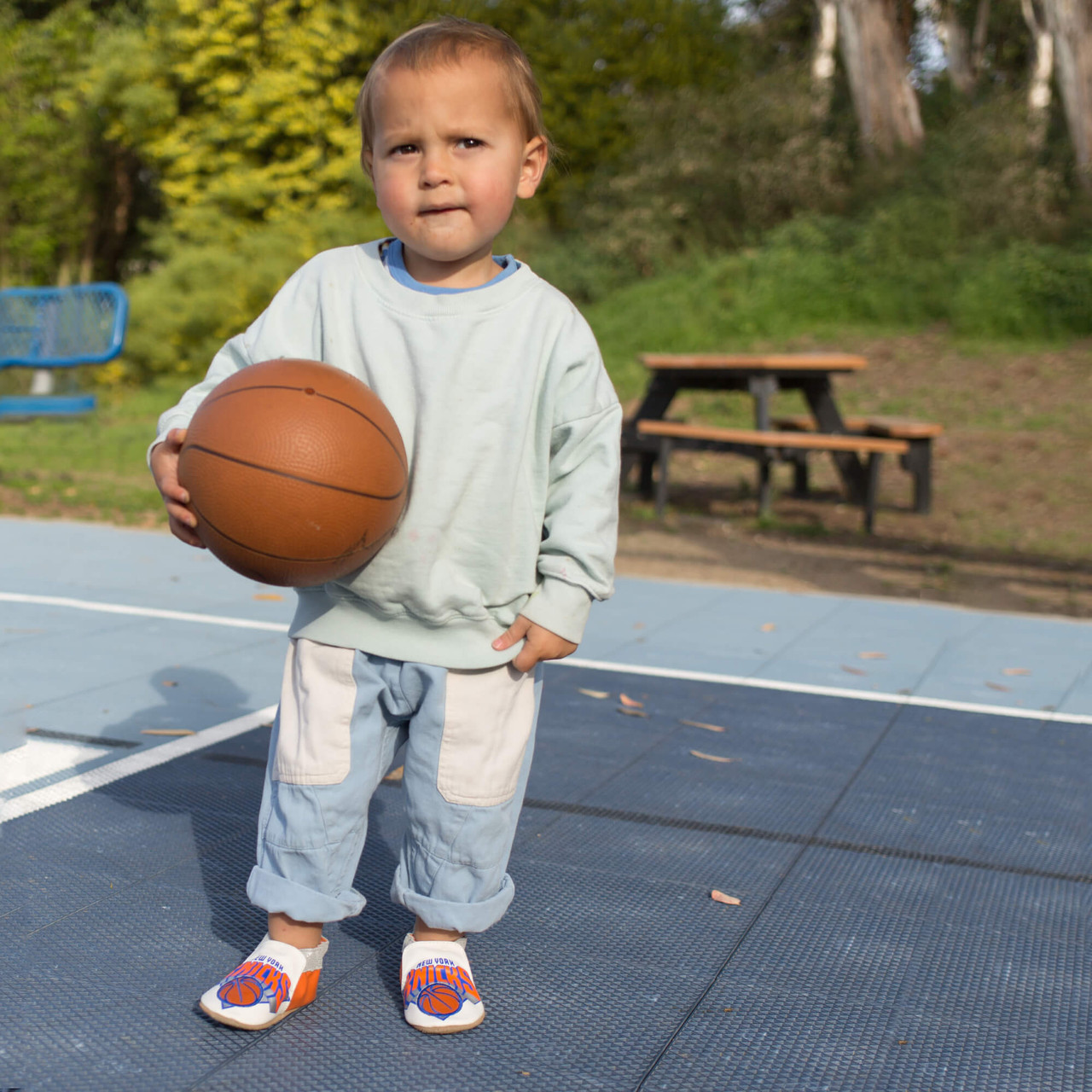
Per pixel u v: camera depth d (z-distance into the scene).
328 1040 2.21
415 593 2.12
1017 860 3.23
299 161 16.52
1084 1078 2.20
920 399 13.47
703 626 6.13
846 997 2.46
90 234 20.08
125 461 11.35
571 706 4.53
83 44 18.14
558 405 2.17
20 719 3.85
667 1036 2.28
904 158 18.30
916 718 4.59
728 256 17.69
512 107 2.09
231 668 4.89
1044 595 7.48
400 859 2.32
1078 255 15.75
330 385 2.04
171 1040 2.19
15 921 2.62
